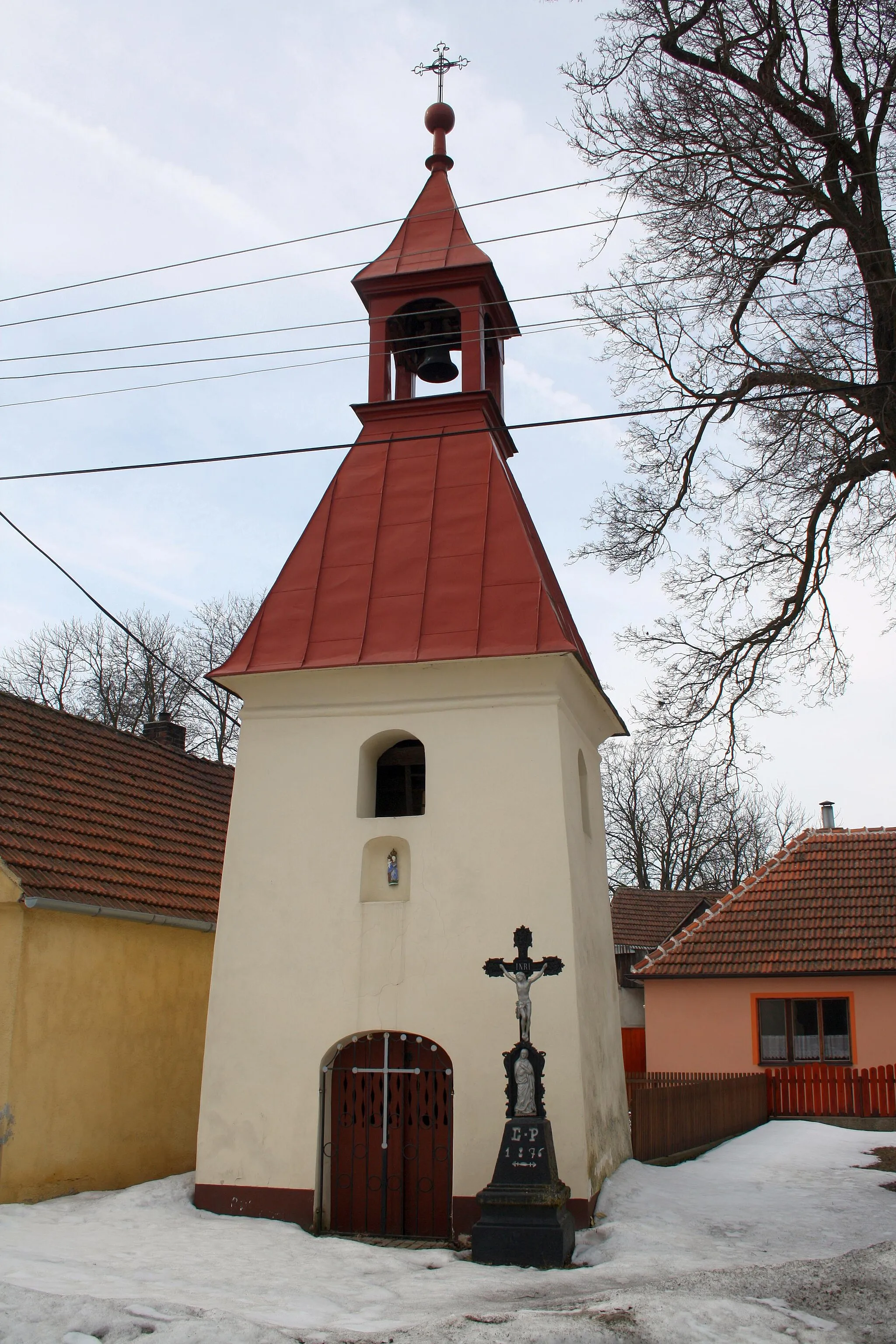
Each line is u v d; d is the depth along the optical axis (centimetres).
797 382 1229
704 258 1269
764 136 1230
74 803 1511
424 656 1222
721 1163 1465
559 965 1050
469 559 1288
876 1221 1102
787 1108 2052
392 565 1307
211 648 3594
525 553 1275
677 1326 743
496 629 1224
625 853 4466
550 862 1156
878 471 1243
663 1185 1225
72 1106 1273
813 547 1332
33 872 1265
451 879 1175
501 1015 1128
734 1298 804
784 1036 2311
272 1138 1151
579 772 1327
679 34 1251
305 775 1245
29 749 1566
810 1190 1267
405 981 1159
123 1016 1367
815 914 2395
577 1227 1066
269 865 1225
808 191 1220
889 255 1212
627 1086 1405
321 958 1185
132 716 3428
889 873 2439
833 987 2289
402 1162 1148
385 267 1475
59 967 1277
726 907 2475
